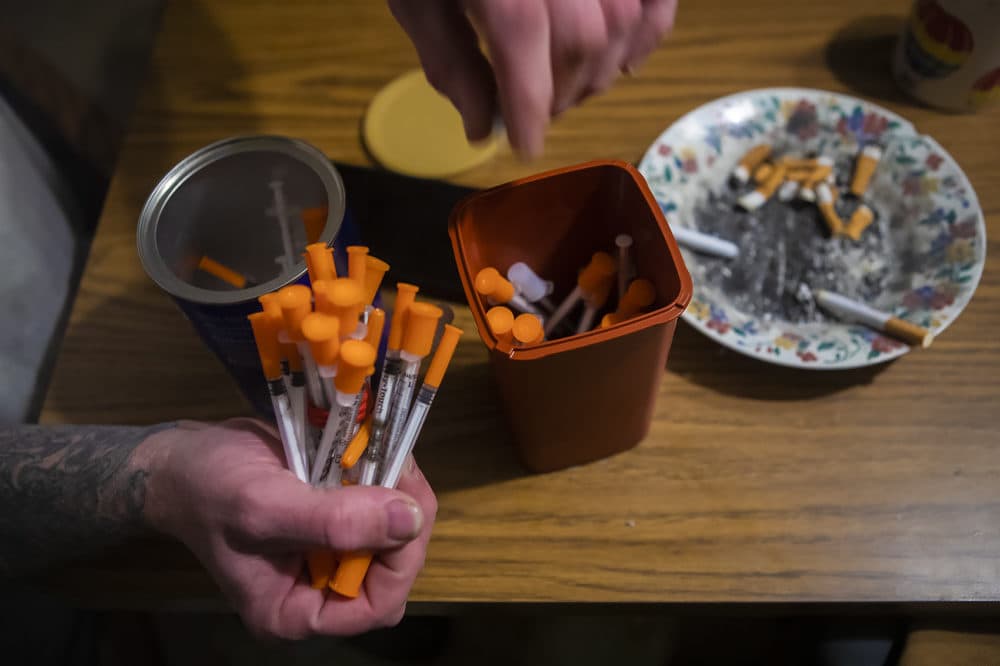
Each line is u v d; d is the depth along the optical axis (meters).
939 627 0.54
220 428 0.49
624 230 0.52
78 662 0.79
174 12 0.81
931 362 0.59
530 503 0.56
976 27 0.62
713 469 0.56
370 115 0.72
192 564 0.54
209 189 0.51
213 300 0.44
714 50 0.74
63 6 1.05
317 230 0.49
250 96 0.75
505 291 0.50
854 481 0.55
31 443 0.52
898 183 0.65
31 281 0.74
